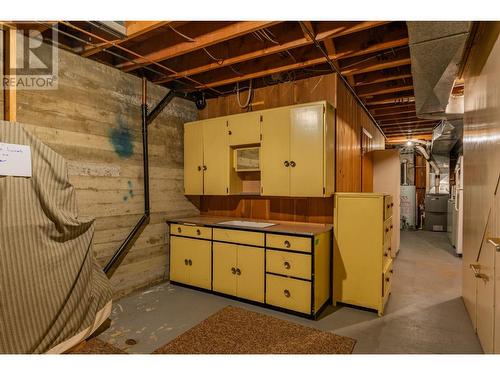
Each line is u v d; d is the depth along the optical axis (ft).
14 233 6.23
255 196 12.07
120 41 8.09
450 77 8.95
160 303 9.74
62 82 8.41
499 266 5.80
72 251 7.23
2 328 5.94
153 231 11.33
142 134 10.76
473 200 8.47
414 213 27.17
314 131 9.53
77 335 7.12
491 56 6.56
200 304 9.67
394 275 12.92
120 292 10.08
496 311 5.96
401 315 8.89
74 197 7.59
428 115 13.57
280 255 9.05
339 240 9.62
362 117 15.02
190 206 13.10
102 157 9.47
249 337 7.54
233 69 10.99
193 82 11.97
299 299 8.75
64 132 8.46
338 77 10.61
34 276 6.45
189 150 12.39
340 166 11.02
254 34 8.95
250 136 10.85
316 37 7.89
